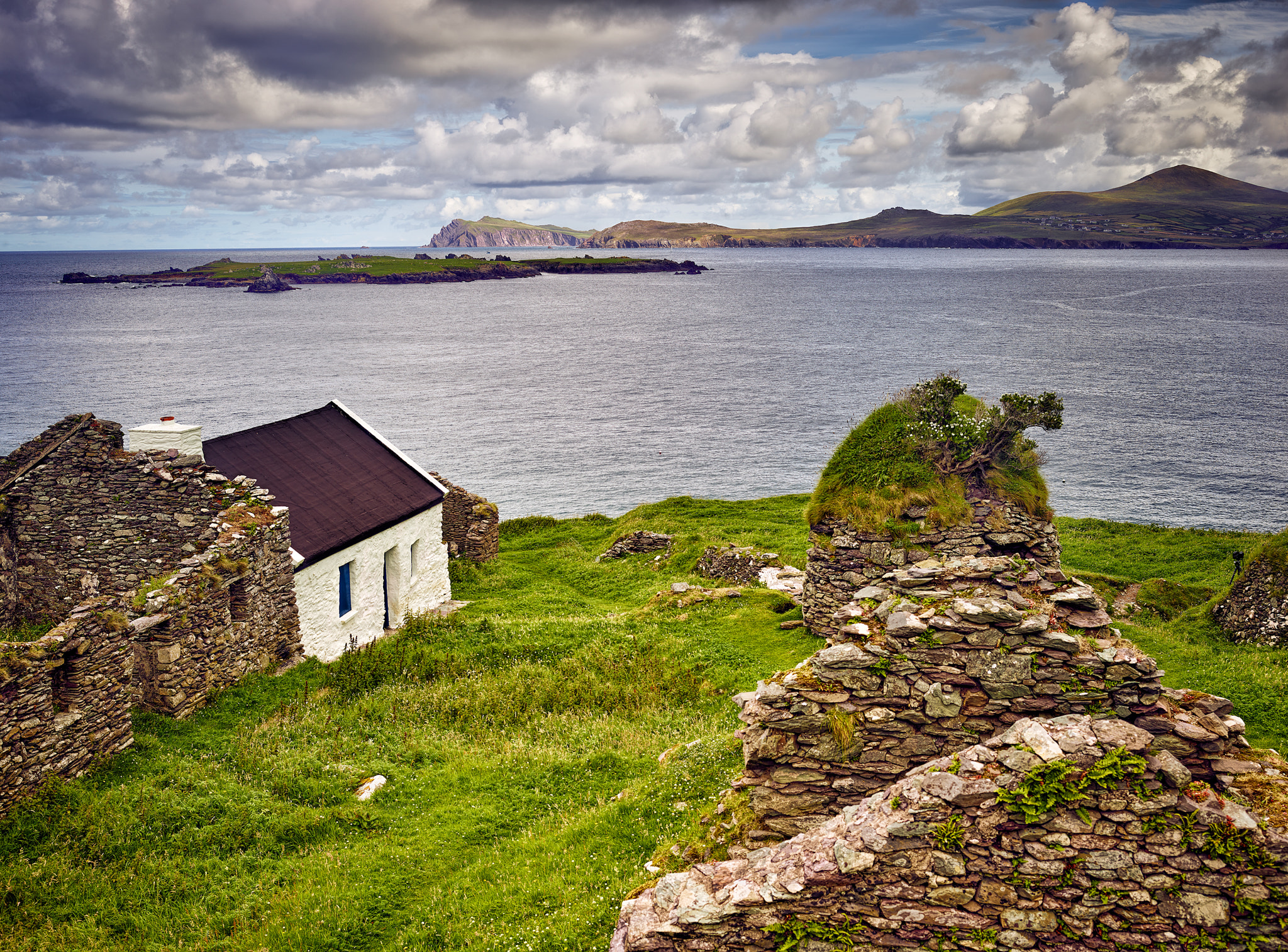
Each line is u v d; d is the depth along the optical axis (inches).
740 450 4030.5
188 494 1027.9
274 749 765.9
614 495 3363.7
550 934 465.1
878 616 413.4
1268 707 768.9
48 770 649.6
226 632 912.3
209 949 493.7
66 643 671.8
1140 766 332.2
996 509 965.2
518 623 1205.7
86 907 531.8
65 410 4832.7
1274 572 1016.9
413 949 478.9
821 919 346.9
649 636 1106.1
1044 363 6161.4
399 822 639.1
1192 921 326.3
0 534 1053.8
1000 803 336.5
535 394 5541.3
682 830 525.0
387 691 948.6
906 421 1015.0
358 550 1259.8
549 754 749.9
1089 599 400.2
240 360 7062.0
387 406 5142.7
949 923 338.3
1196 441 3878.0
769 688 407.8
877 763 394.3
